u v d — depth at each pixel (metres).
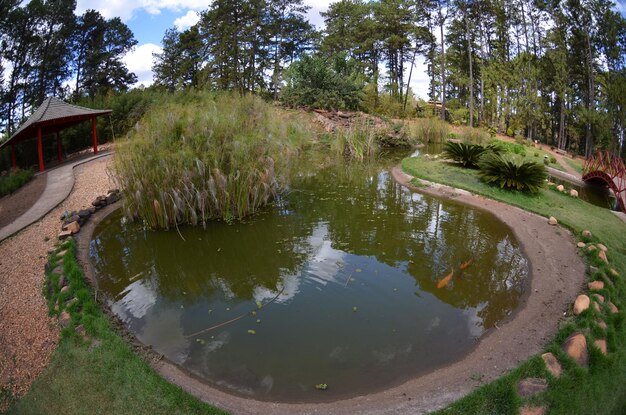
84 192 9.53
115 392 3.46
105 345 4.03
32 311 4.68
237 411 3.36
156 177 7.65
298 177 12.02
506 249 6.79
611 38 19.83
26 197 9.42
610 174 11.29
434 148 18.39
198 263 6.48
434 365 3.96
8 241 6.83
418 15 28.33
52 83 28.67
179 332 4.62
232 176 8.07
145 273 6.18
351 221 8.24
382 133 18.22
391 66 38.72
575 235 7.02
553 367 3.58
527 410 3.18
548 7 22.78
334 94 20.98
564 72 22.78
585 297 4.57
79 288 5.09
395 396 3.52
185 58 33.56
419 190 10.52
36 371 3.78
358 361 4.07
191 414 3.24
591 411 3.23
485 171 10.57
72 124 14.68
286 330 4.62
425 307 5.05
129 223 8.06
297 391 3.65
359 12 34.41
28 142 15.66
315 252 6.76
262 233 7.60
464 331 4.52
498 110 26.16
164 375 3.80
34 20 25.28
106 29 31.09
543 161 15.32
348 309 5.03
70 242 6.50
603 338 4.00
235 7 27.97
